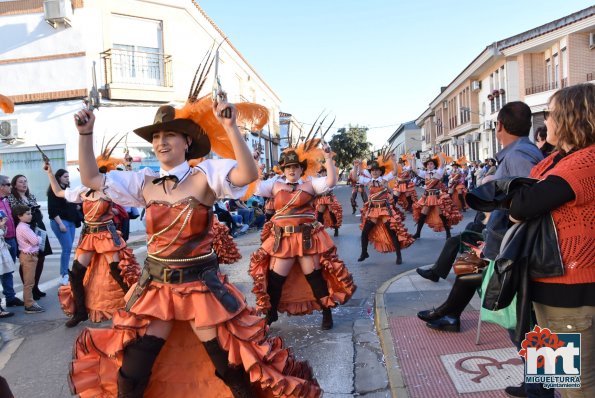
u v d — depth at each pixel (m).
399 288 6.79
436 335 4.87
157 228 2.89
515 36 26.11
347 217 17.48
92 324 6.32
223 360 2.84
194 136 3.01
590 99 2.39
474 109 33.84
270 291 5.39
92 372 2.86
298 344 5.18
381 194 9.02
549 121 2.66
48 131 15.36
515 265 2.61
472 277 4.66
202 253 2.93
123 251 6.02
